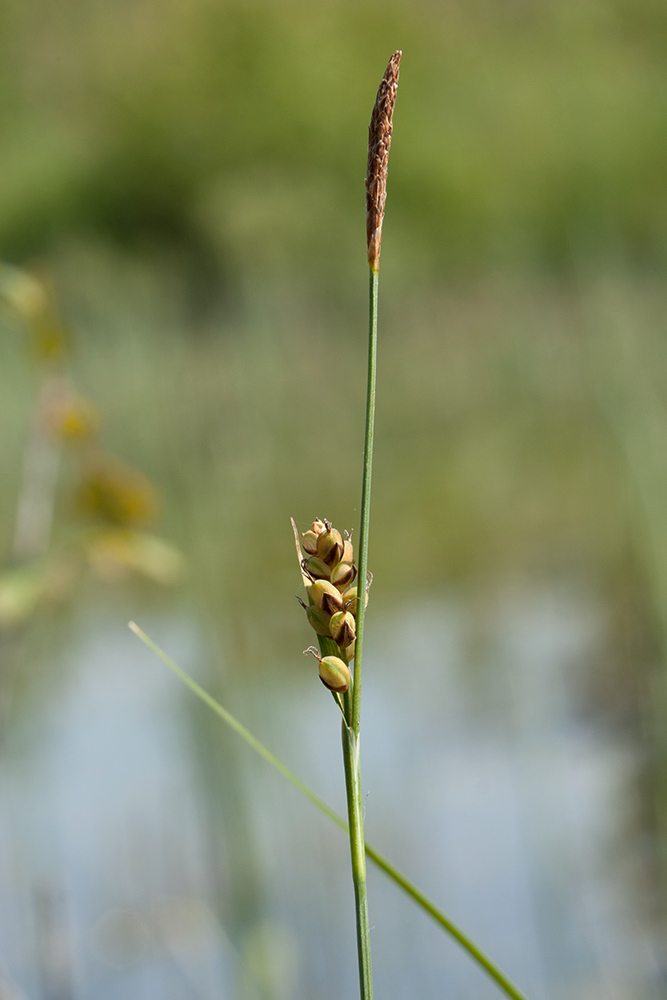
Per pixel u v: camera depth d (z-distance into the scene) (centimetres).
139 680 112
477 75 538
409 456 241
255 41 582
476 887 76
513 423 254
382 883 77
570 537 166
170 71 571
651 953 68
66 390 65
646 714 90
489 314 337
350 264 368
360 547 34
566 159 439
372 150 34
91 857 79
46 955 66
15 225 534
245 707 78
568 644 118
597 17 495
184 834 80
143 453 146
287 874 74
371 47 582
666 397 114
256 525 163
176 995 67
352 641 34
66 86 591
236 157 521
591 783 87
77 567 63
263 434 227
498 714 100
